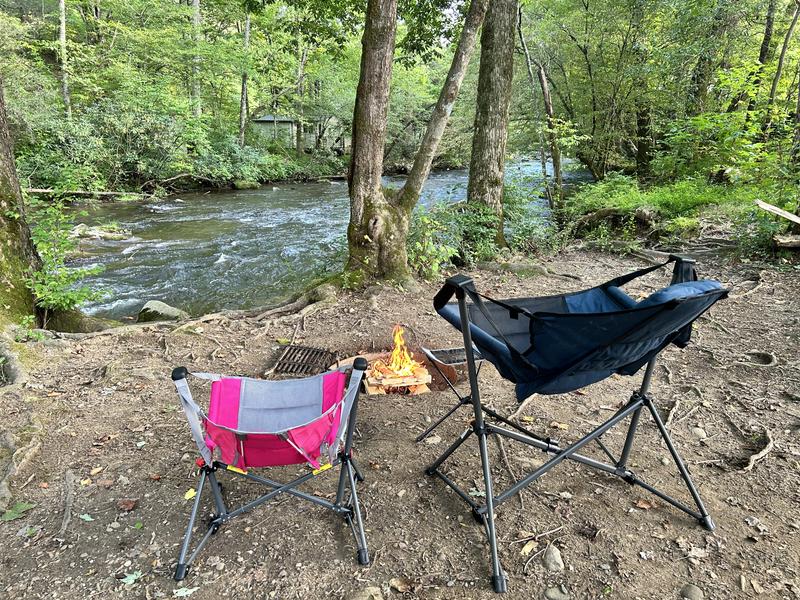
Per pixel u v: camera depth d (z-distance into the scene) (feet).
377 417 10.53
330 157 85.81
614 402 11.02
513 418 10.39
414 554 6.84
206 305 21.89
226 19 68.39
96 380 12.09
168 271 26.76
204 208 47.57
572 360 6.42
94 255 29.27
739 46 37.88
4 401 10.87
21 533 7.23
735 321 15.58
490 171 25.73
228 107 78.74
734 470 8.53
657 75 40.32
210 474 6.75
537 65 38.96
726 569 6.48
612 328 5.88
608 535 7.11
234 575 6.50
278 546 6.98
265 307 18.65
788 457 8.79
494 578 6.27
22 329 14.15
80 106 56.24
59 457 9.05
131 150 53.57
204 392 11.64
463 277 6.49
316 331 15.64
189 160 57.93
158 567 6.64
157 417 10.47
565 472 8.59
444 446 9.45
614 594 6.15
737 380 11.80
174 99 57.82
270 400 7.45
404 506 7.79
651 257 24.43
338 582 6.38
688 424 10.05
